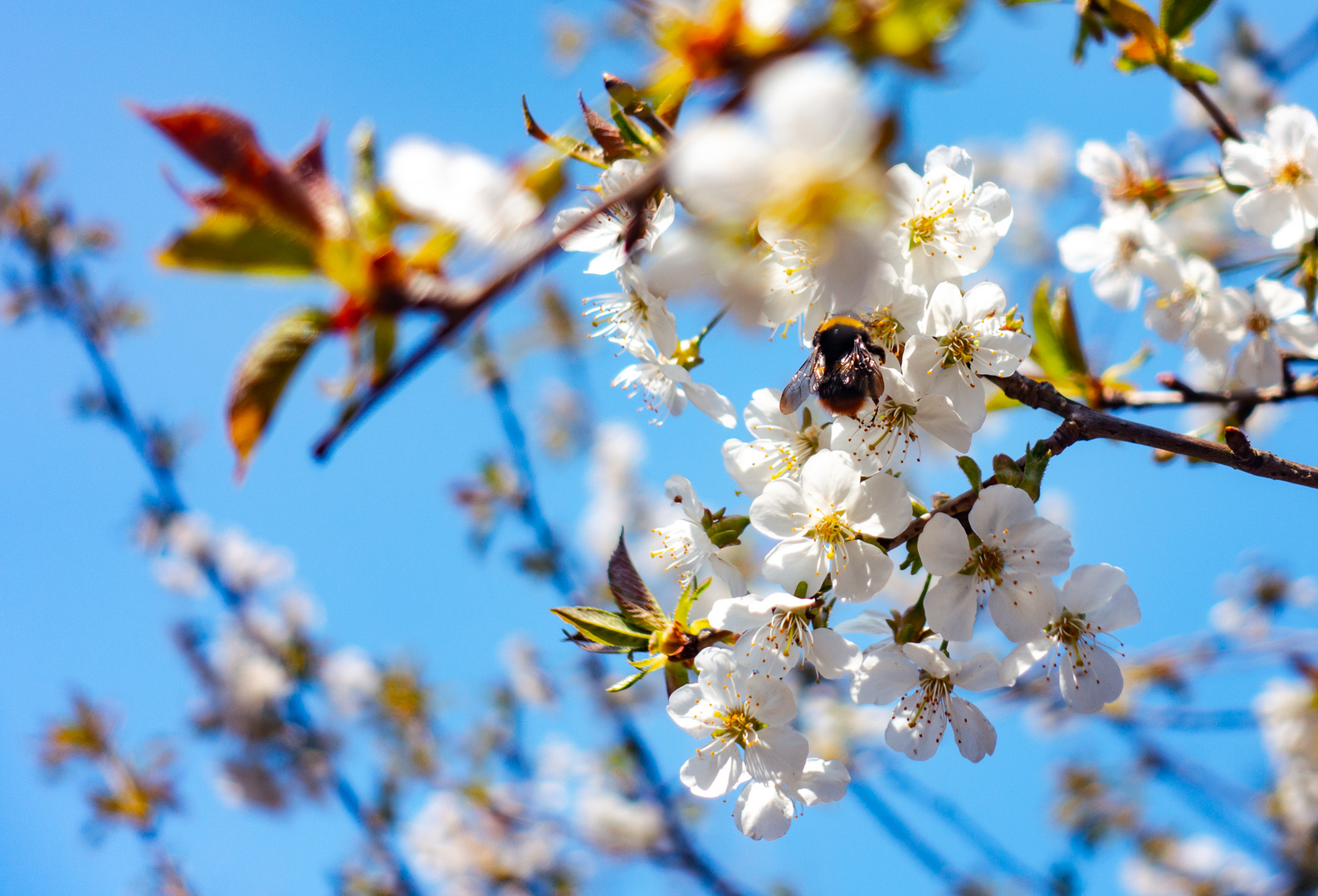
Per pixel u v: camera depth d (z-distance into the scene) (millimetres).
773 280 368
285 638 1096
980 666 387
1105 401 442
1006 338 391
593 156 355
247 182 220
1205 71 441
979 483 384
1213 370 463
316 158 235
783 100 220
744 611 383
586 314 414
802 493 389
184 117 218
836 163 223
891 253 387
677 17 240
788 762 385
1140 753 800
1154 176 478
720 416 404
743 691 387
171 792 978
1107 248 465
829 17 227
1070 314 442
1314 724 839
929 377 390
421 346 232
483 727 1047
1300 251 449
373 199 241
